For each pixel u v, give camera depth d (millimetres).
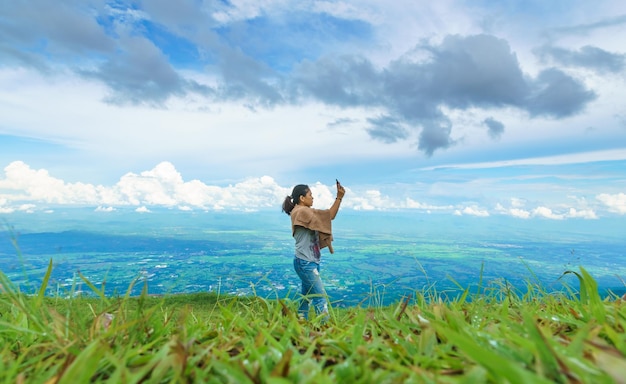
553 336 1199
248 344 1197
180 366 927
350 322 1630
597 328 1085
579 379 741
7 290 1185
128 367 1062
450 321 1243
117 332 1244
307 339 1280
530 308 1706
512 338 942
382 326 1398
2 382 907
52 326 1322
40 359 1090
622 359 719
